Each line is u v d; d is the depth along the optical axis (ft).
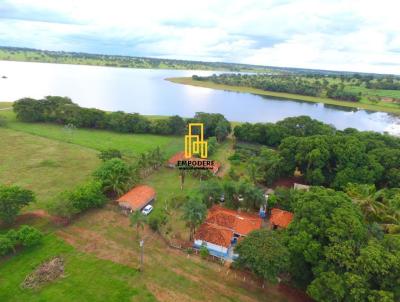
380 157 245.86
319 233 134.41
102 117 391.24
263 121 535.19
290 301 137.18
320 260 128.16
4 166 252.01
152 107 601.62
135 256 158.71
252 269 135.44
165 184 245.24
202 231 171.22
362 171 228.43
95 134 369.71
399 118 630.74
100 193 197.98
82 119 384.06
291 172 261.24
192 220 165.78
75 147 311.47
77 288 134.10
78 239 167.94
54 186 224.33
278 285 146.61
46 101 405.39
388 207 170.50
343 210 138.92
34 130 357.61
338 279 116.47
